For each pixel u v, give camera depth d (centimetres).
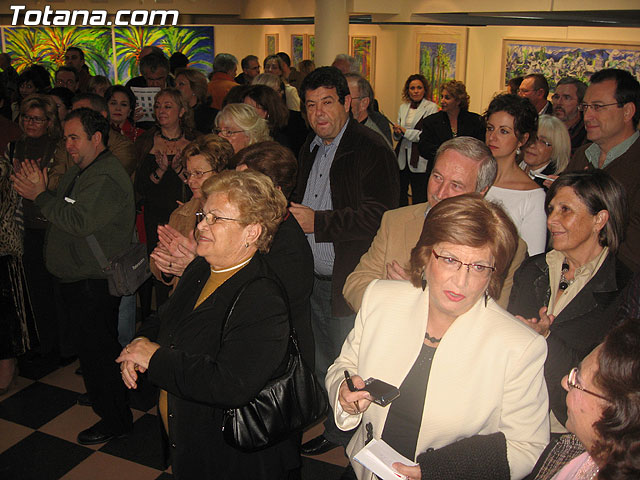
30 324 369
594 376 119
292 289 231
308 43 1147
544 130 354
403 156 658
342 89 292
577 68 723
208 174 280
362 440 186
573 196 202
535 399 161
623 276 202
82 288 311
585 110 318
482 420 161
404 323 175
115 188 312
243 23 1249
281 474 204
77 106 435
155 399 362
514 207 271
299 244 237
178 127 410
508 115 270
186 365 180
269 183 196
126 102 518
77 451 318
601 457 116
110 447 322
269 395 190
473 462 154
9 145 412
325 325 316
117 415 322
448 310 159
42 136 408
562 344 189
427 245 160
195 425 194
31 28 1341
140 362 185
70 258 308
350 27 1070
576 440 141
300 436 229
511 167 279
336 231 280
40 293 406
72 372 399
